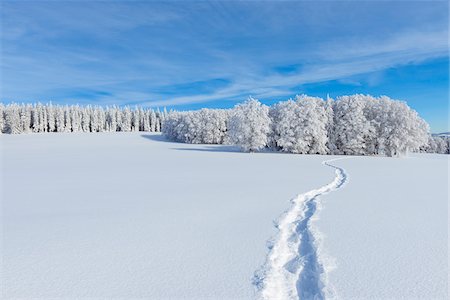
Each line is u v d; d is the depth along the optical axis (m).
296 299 3.43
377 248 4.93
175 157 30.78
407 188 11.03
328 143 45.16
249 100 42.97
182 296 3.46
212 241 5.37
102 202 9.00
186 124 76.44
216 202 8.76
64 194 10.52
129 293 3.53
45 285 3.75
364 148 43.19
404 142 39.31
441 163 24.25
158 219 6.91
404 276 3.92
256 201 8.84
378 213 7.23
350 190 10.58
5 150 45.03
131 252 4.86
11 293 3.55
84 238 5.59
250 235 5.69
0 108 100.25
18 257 4.67
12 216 7.35
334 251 4.79
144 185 12.44
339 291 3.52
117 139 78.81
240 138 42.25
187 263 4.41
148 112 128.25
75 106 117.75
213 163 23.58
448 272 4.04
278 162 24.50
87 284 3.77
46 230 6.12
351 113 42.88
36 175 16.62
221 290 3.60
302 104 43.16
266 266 4.26
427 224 6.29
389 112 41.22
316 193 10.41
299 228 6.23
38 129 104.38
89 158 30.17
